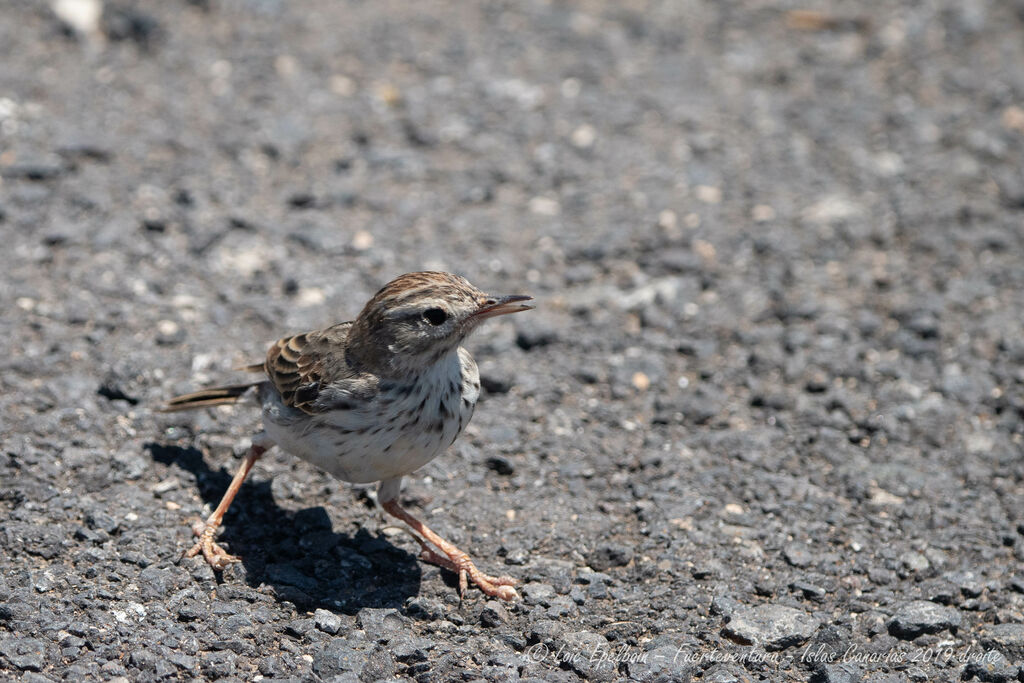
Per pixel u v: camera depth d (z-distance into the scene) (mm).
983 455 11266
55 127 15438
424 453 8977
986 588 9609
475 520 10125
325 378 8812
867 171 16188
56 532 9250
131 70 17000
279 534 9734
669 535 10008
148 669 8164
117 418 10766
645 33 19344
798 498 10570
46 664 8172
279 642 8578
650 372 12305
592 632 8922
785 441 11383
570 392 11992
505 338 12664
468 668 8461
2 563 8969
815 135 16984
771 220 14938
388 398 8680
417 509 10234
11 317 11977
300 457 9219
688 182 15766
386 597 9172
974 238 14711
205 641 8484
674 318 13133
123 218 13891
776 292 13586
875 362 12578
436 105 17016
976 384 12211
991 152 16672
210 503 9914
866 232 14789
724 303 13438
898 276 14016
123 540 9305
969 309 13438
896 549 9992
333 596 9133
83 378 11234
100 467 10070
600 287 13648
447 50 18422
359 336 8766
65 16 17688
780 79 18328
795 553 9828
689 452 11188
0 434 10312
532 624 8938
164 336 12016
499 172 15703
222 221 14094
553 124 16812
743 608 9188
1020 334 12938
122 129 15664
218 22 18453
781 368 12391
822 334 12938
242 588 9023
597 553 9703
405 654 8477
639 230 14641
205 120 16109
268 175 15203
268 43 18078
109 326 12062
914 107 17766
